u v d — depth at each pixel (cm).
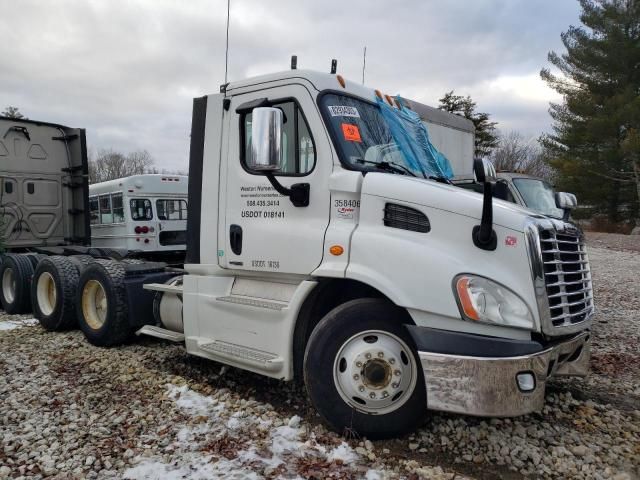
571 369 411
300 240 441
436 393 371
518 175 1159
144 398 497
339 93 458
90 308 701
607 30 3316
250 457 379
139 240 1229
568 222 443
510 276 370
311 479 352
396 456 386
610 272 1595
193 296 530
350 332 407
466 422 436
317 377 412
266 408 466
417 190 399
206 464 370
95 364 607
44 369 589
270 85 469
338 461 373
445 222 387
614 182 3394
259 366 457
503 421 441
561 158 3481
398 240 394
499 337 367
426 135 534
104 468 371
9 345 699
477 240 378
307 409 478
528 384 364
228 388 532
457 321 372
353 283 436
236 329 491
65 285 753
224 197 500
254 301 475
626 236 2950
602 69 3331
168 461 376
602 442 411
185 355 641
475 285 368
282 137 460
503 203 406
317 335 414
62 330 779
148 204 1245
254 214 476
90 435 420
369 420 402
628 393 530
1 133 936
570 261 408
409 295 382
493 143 4694
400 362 397
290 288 465
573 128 3419
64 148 1011
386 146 470
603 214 3603
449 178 522
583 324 410
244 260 482
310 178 441
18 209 959
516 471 374
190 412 461
